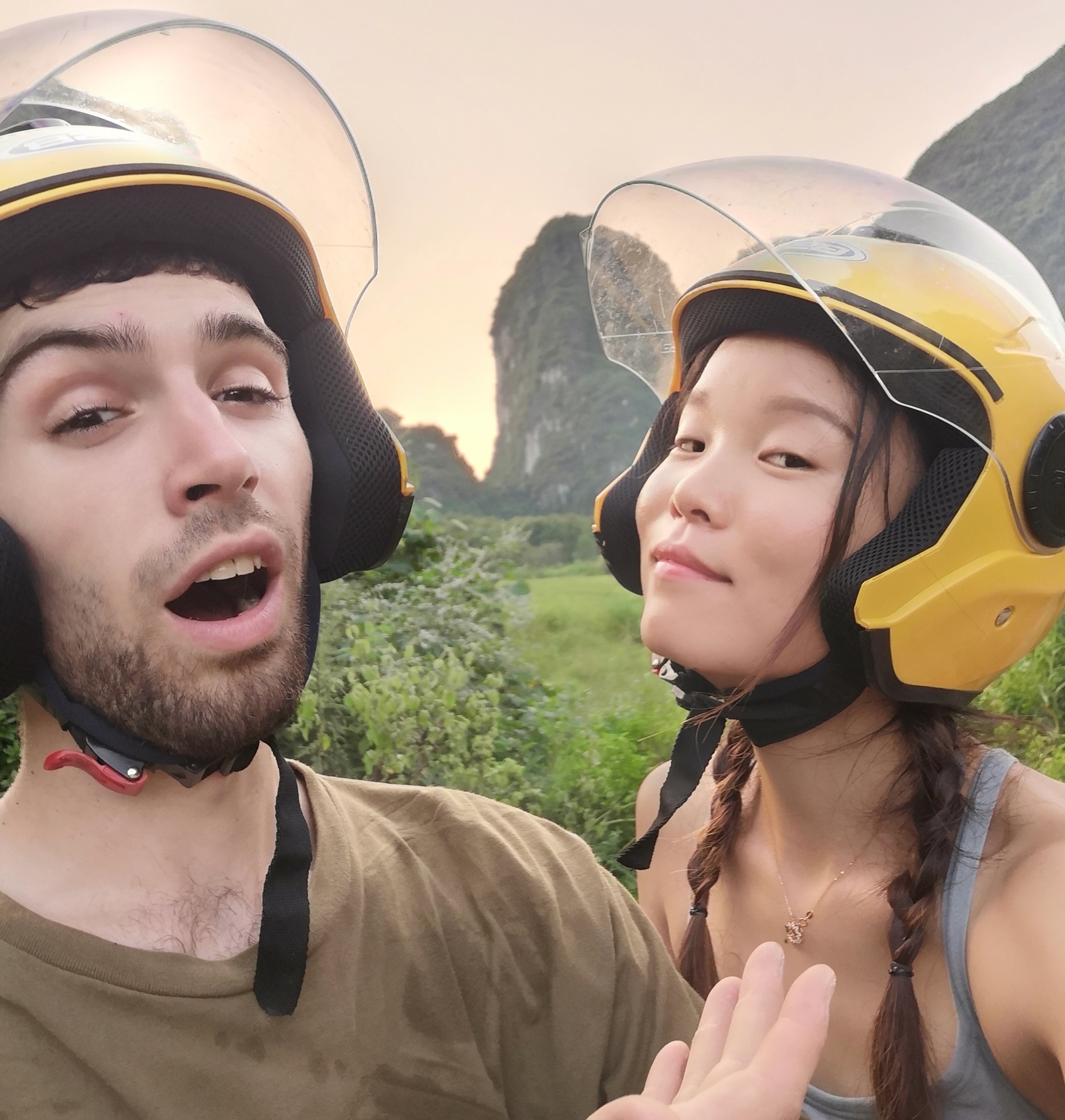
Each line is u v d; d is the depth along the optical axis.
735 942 1.35
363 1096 0.71
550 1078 0.79
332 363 0.85
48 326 0.65
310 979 0.71
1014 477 1.05
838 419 1.07
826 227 1.14
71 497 0.65
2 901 0.67
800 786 1.22
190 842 0.72
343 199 0.98
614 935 0.86
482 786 2.52
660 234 1.36
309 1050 0.69
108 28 0.81
